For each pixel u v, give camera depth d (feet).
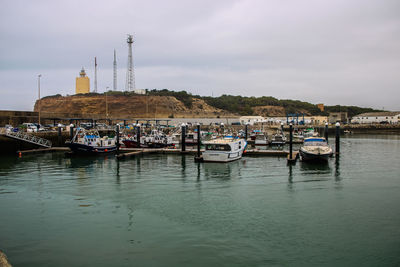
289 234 57.93
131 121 488.44
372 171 119.34
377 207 74.18
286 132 413.80
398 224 63.00
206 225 62.39
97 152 163.32
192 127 400.47
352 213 69.77
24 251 51.37
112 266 46.44
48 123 311.47
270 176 110.32
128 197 83.05
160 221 64.75
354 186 94.94
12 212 70.95
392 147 218.38
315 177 108.27
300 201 79.10
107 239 55.77
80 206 75.25
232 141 148.87
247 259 48.37
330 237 56.70
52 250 51.65
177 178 107.45
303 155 142.00
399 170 121.49
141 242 54.44
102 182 101.24
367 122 583.99
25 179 106.01
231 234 57.93
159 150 175.22
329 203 77.30
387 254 50.31
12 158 157.28
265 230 59.82
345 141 281.95
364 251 51.34
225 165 134.62
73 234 58.13
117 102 650.84
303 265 46.73
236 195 84.89
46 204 77.00
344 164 136.56
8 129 179.63
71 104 626.64
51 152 179.42
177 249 51.67
